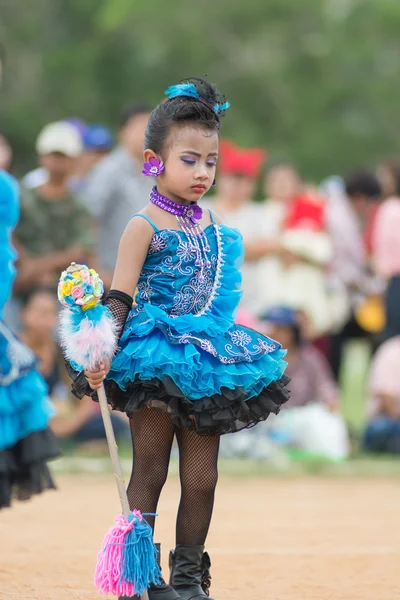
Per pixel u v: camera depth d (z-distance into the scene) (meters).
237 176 26.98
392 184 27.64
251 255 26.14
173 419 10.15
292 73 71.94
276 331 24.47
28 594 11.71
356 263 28.27
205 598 10.38
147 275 10.52
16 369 13.11
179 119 10.50
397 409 25.66
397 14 74.31
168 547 14.51
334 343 28.91
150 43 68.62
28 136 64.25
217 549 14.54
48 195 23.12
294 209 27.84
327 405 24.72
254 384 10.43
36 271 22.84
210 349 10.17
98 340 9.80
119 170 23.41
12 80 67.44
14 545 14.63
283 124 70.50
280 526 16.53
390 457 25.12
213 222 11.02
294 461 23.59
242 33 71.62
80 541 14.99
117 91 68.31
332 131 70.25
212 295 10.70
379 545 14.97
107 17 68.44
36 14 69.62
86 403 23.86
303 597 11.73
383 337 26.89
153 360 10.02
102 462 22.72
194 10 70.62
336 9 75.25
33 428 13.27
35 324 22.94
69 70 67.19
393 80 72.69
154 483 10.50
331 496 20.12
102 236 23.59
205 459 10.59
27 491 13.37
